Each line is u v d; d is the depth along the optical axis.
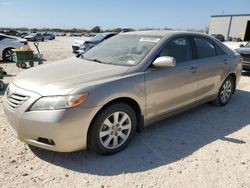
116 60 4.22
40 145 3.32
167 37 4.43
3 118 4.86
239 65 6.07
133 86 3.71
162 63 3.90
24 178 3.12
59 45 30.80
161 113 4.28
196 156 3.72
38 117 3.18
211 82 5.23
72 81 3.41
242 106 5.94
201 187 3.06
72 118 3.18
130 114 3.77
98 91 3.36
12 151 3.68
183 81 4.49
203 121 4.98
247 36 57.16
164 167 3.43
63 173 3.25
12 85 3.68
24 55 11.19
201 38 5.16
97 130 3.44
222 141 4.19
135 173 3.29
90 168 3.36
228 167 3.46
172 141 4.14
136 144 4.01
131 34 4.90
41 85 3.37
